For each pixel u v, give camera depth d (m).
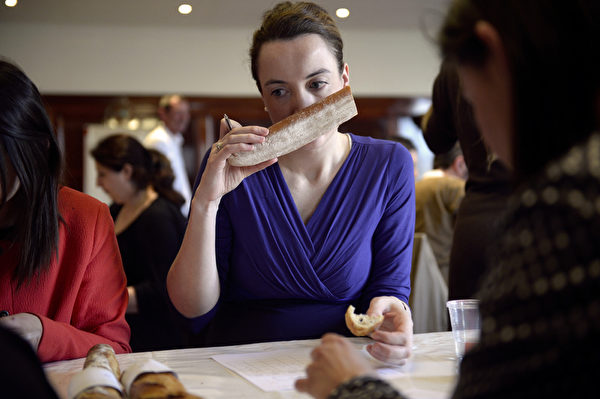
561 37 0.62
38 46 6.06
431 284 2.69
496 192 2.00
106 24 6.13
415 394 1.07
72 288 1.57
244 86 6.33
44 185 1.48
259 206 1.64
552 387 0.57
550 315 0.57
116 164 2.85
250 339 1.60
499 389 0.59
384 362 1.28
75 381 1.01
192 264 1.55
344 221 1.65
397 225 1.70
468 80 0.72
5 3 5.50
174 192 2.93
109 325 1.58
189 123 6.26
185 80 6.26
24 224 1.47
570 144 0.64
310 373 0.79
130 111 6.08
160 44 6.22
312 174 1.67
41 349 1.34
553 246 0.58
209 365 1.30
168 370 1.06
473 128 2.00
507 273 0.61
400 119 6.62
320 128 1.49
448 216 3.26
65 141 6.08
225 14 5.92
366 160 1.70
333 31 1.59
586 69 0.62
